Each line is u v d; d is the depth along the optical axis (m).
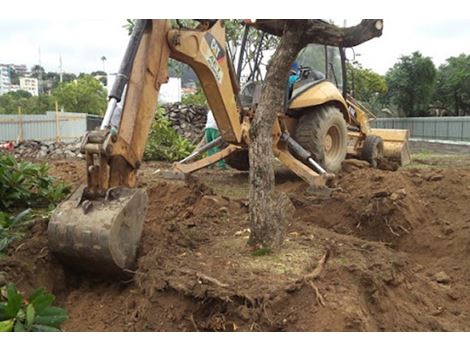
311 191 6.91
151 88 4.61
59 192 6.70
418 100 34.97
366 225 6.23
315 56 9.33
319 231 5.18
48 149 15.38
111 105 4.31
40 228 4.54
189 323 3.53
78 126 24.23
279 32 5.88
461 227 5.89
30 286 3.99
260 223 4.40
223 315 3.50
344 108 9.07
